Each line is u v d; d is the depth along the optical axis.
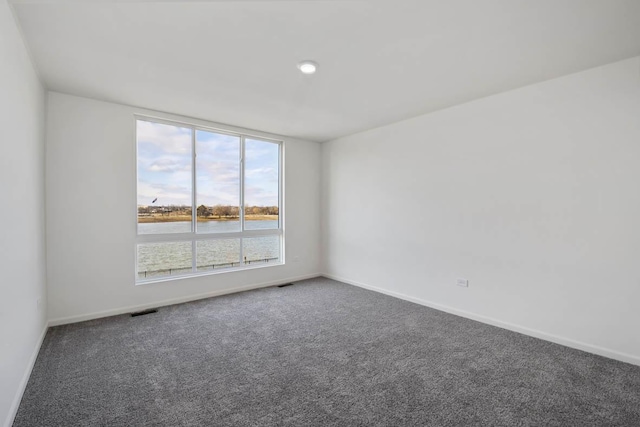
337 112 3.90
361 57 2.50
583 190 2.72
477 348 2.77
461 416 1.87
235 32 2.14
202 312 3.71
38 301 2.69
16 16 1.94
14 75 1.95
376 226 4.67
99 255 3.48
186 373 2.34
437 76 2.85
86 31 2.12
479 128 3.43
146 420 1.82
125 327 3.21
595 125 2.65
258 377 2.29
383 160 4.54
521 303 3.12
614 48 2.33
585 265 2.71
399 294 4.33
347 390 2.13
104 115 3.50
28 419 1.82
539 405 1.98
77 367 2.40
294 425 1.79
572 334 2.79
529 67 2.66
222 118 4.16
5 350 1.69
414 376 2.31
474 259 3.50
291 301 4.16
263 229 5.06
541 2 1.81
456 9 1.88
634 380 2.25
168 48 2.36
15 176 1.95
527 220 3.07
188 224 4.25
